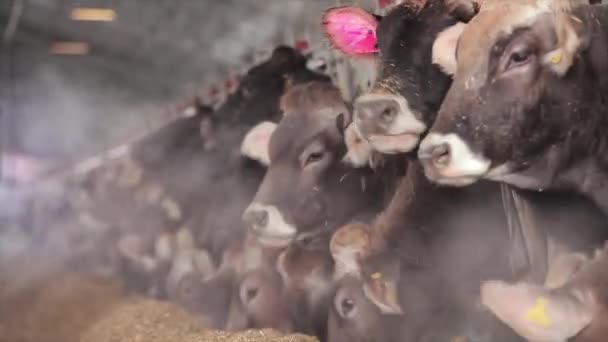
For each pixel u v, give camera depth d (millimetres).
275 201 8344
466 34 5754
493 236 6930
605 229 6148
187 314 11695
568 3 5730
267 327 9367
